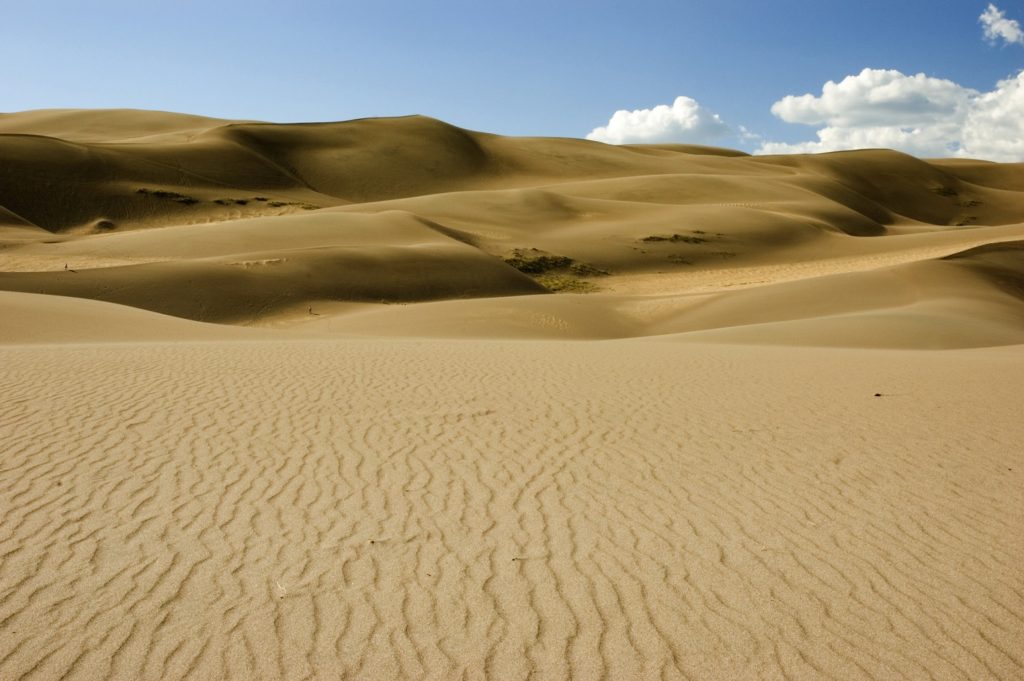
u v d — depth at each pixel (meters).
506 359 15.53
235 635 4.67
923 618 4.95
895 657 4.54
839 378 13.36
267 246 55.34
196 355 15.13
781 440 8.98
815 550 5.93
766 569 5.61
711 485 7.39
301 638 4.66
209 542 5.93
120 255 52.22
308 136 130.75
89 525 6.20
